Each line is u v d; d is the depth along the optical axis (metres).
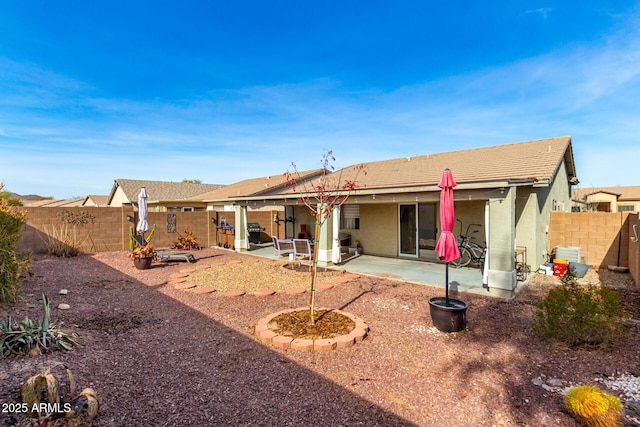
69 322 4.98
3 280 5.38
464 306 5.09
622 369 3.79
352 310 6.01
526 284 8.22
